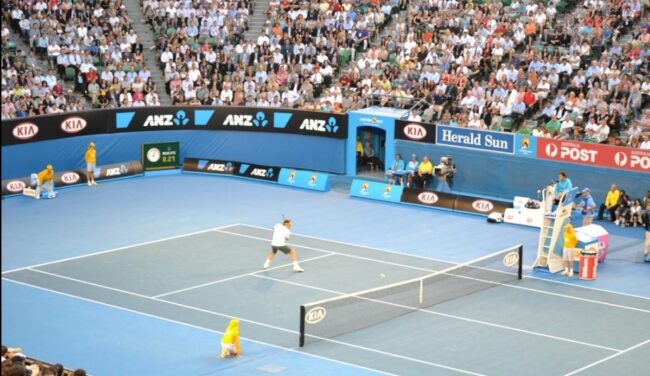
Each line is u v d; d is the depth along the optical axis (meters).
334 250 41.03
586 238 37.59
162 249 41.03
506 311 32.94
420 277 36.62
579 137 47.47
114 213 47.25
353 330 30.73
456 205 47.84
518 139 48.03
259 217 46.72
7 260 39.19
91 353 28.83
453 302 33.75
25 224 45.09
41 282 36.22
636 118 48.88
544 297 34.62
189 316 32.38
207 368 27.53
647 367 27.59
